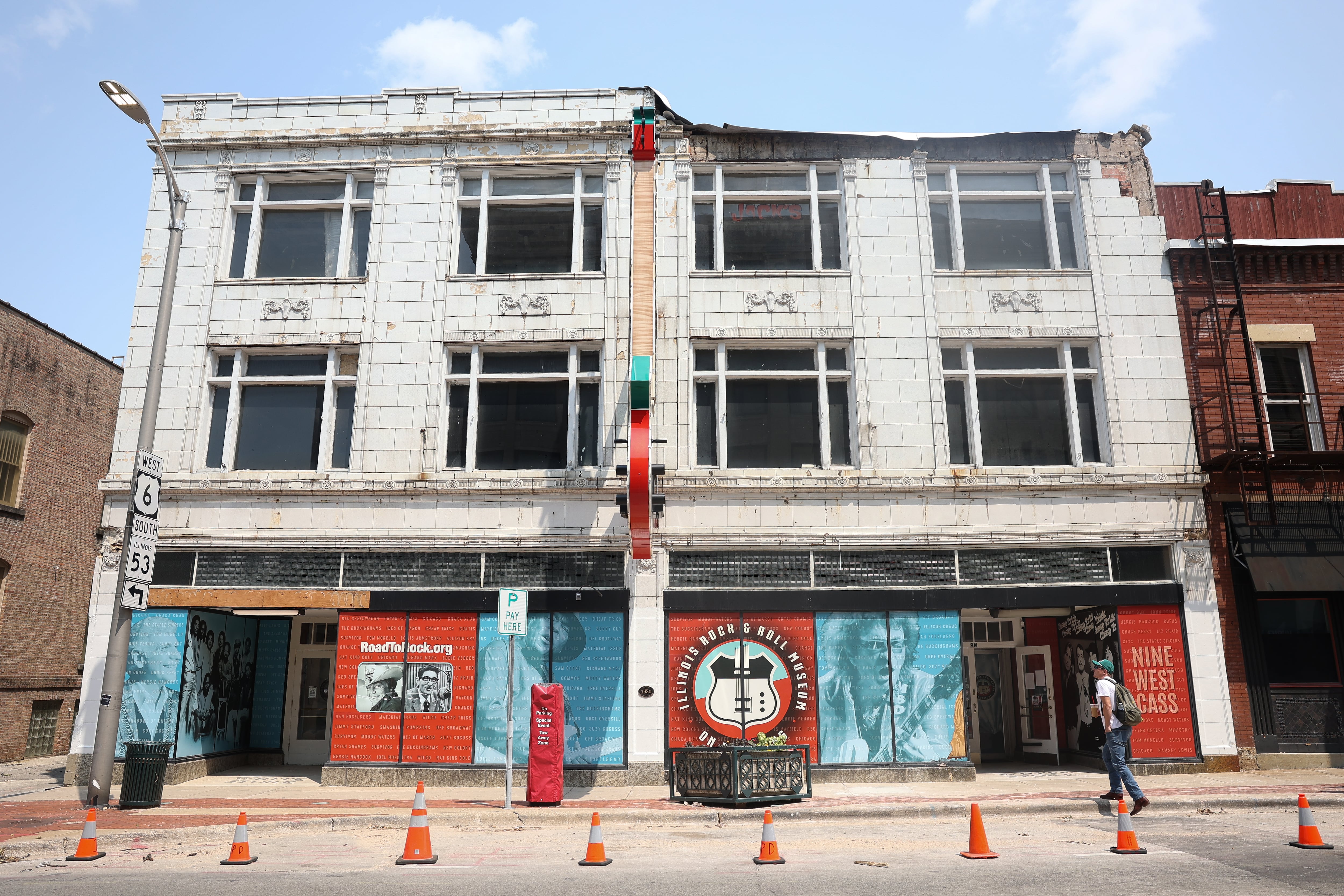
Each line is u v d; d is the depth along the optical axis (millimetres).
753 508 16188
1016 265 17688
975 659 18594
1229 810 12211
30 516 22719
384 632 15906
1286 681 16031
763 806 12477
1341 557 16094
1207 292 17297
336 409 17188
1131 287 17203
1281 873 8039
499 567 16141
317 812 12102
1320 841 9312
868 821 11930
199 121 18141
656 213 17516
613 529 16109
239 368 17281
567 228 17797
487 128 17781
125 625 13094
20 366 22359
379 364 17031
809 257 17672
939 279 17266
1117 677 15656
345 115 18016
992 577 16078
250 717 18406
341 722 15609
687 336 16906
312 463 17031
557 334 16984
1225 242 17297
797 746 13578
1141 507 16266
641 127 16766
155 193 17922
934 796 13148
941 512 16219
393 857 9516
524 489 16250
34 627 22797
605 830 11250
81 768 15703
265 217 18234
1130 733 12742
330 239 18062
